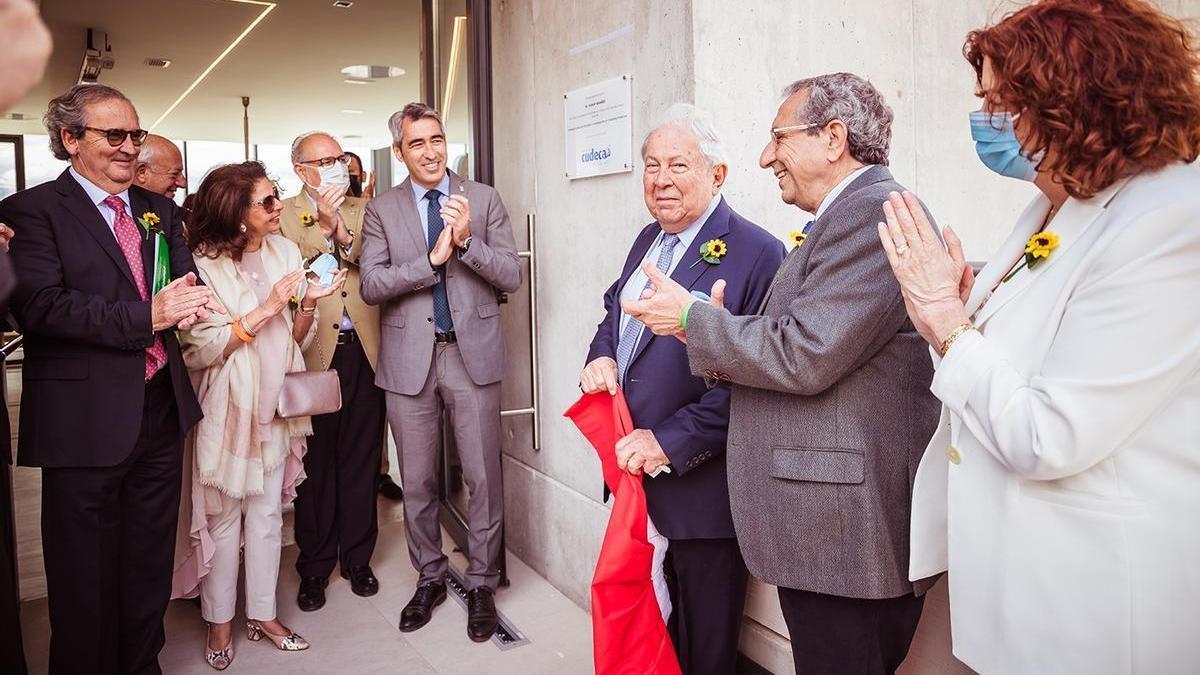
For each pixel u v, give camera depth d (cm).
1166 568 98
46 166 1329
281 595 331
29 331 217
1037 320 109
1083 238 106
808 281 147
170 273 249
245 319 261
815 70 260
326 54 847
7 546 259
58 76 932
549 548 333
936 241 117
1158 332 94
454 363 295
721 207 204
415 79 981
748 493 157
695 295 193
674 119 200
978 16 304
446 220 275
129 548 245
